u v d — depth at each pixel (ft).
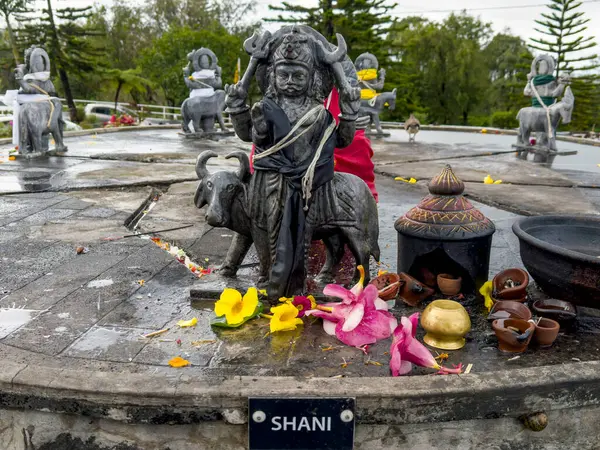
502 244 18.30
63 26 91.76
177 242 18.02
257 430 8.84
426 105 138.00
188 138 50.31
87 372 9.33
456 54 132.98
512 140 51.90
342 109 12.09
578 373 9.35
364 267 13.14
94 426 9.31
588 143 49.06
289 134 11.60
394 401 8.79
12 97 35.63
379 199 25.46
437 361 10.35
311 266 15.96
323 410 8.77
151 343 10.94
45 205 22.80
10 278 14.44
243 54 111.86
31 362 10.14
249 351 10.66
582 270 11.11
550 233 13.91
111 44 142.72
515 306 11.69
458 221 13.07
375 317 11.14
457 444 9.42
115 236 18.37
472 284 13.51
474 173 32.53
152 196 25.55
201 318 12.13
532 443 9.66
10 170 31.14
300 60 11.41
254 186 12.30
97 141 46.85
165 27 148.56
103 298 13.19
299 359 10.37
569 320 12.09
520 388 9.04
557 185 28.78
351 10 91.25
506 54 147.54
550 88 41.60
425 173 32.37
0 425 9.48
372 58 50.11
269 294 12.14
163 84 112.27
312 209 12.47
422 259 13.56
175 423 8.96
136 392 8.79
